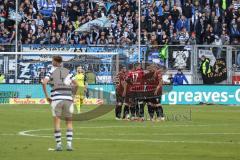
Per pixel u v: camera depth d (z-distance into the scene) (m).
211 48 71.62
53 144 32.62
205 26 77.31
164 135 37.62
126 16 78.69
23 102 71.00
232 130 41.06
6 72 71.81
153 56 72.06
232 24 77.56
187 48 71.62
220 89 71.06
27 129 40.94
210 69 71.38
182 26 77.56
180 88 71.12
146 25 77.38
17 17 72.88
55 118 29.88
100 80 71.38
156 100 48.78
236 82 71.69
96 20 78.00
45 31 77.31
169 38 76.50
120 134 38.16
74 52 73.06
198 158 27.39
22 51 74.69
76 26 77.69
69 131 30.06
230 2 79.12
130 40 76.94
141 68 49.38
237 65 71.50
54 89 29.86
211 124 45.72
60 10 78.69
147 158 27.27
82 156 27.91
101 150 30.22
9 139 35.00
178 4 78.94
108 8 79.44
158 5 78.94
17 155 28.09
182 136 37.09
